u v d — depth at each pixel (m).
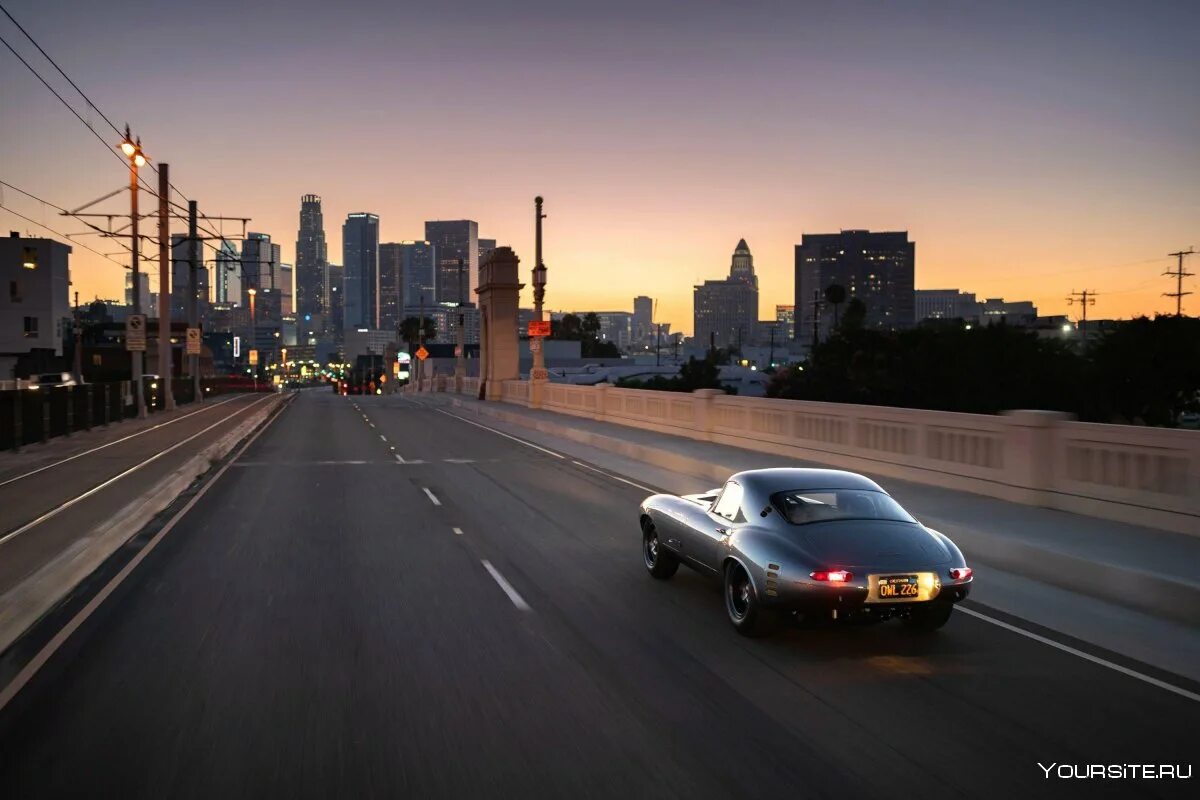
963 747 5.20
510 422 37.03
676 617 8.16
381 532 12.64
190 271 54.56
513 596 8.95
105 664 6.75
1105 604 8.48
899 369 46.59
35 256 78.31
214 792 4.64
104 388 32.78
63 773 4.86
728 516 8.23
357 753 5.11
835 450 17.45
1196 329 40.81
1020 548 9.75
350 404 57.19
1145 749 5.16
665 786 4.70
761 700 5.98
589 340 150.25
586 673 6.55
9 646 7.23
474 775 4.83
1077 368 43.53
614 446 24.41
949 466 14.12
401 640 7.41
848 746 5.21
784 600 6.90
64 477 17.66
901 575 6.82
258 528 12.95
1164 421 41.69
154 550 11.34
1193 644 7.19
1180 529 10.16
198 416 39.12
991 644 7.26
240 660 6.85
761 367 126.19
